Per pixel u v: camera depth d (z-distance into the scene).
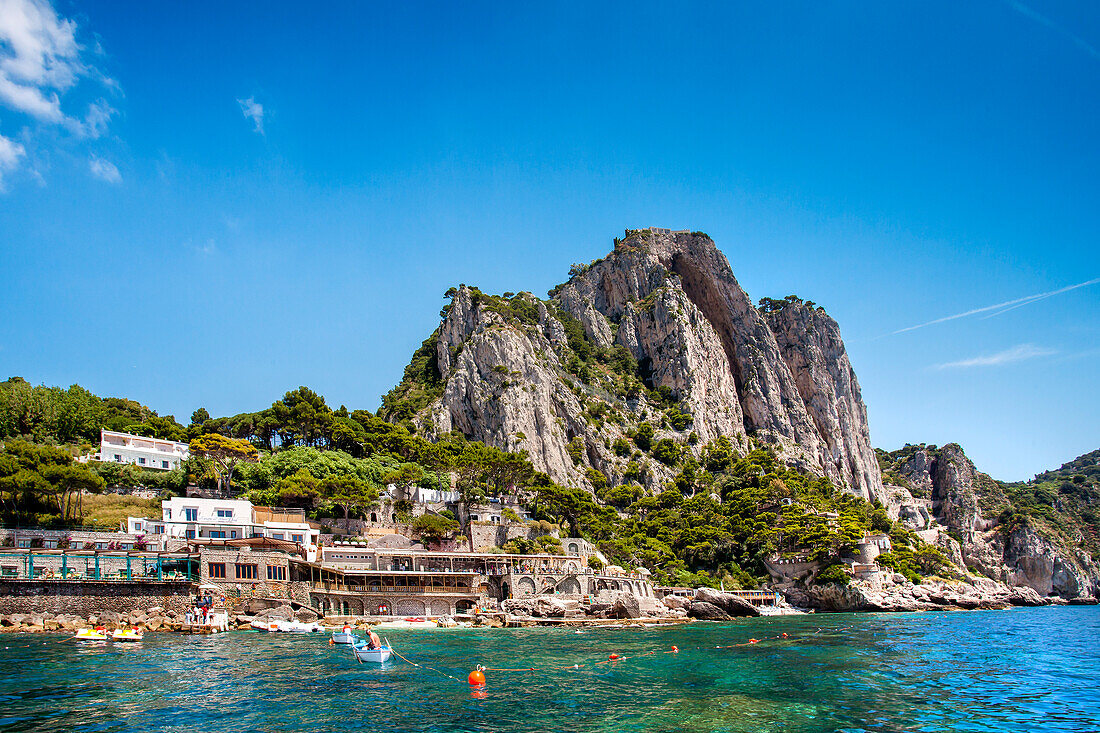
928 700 64.06
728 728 54.38
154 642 86.38
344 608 118.31
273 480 154.75
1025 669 80.12
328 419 190.50
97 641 85.00
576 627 119.44
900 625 133.12
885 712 59.69
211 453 155.75
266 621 102.44
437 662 78.19
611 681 69.88
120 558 107.69
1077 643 105.00
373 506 154.38
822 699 63.69
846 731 54.25
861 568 184.88
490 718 55.66
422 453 196.25
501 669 75.12
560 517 183.38
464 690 64.44
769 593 176.00
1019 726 56.31
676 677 72.31
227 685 63.81
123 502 134.00
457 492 178.50
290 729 51.78
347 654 80.06
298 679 67.06
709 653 88.81
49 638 86.06
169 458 158.50
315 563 119.38
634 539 187.38
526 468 193.75
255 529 129.88
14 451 119.12
